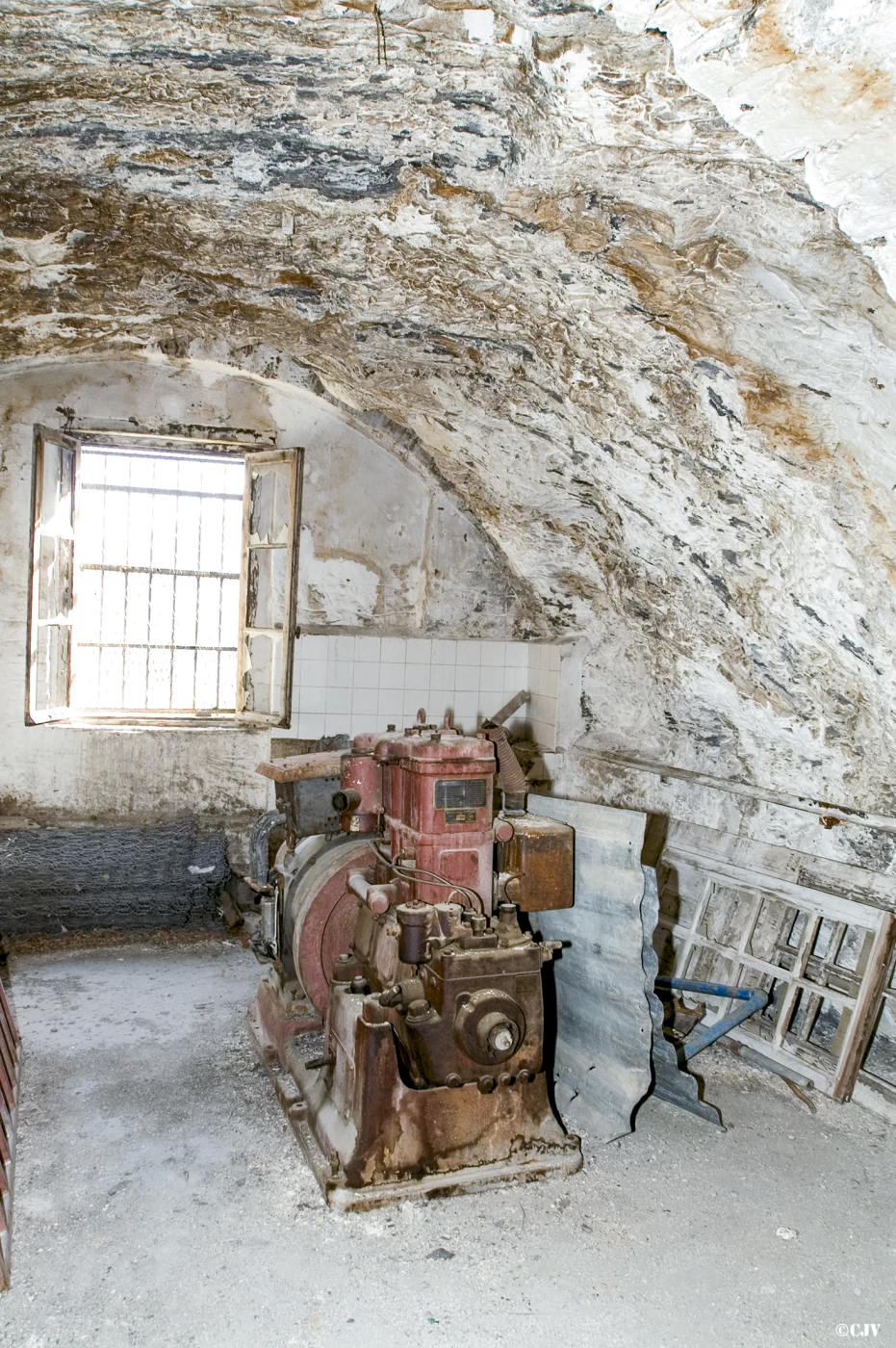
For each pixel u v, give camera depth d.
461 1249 2.68
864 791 3.87
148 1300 2.45
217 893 5.26
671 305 2.76
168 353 4.66
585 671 5.31
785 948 3.92
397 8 2.04
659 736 5.02
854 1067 3.59
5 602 4.84
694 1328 2.41
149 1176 2.98
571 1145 3.09
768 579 3.44
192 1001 4.32
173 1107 3.40
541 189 2.60
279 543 5.07
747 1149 3.27
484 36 2.09
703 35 1.74
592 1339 2.36
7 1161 2.80
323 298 3.67
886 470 2.63
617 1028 3.30
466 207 2.80
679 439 3.23
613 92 2.12
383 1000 2.90
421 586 5.48
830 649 3.41
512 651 5.65
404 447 5.06
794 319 2.52
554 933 3.59
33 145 2.72
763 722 4.14
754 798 4.30
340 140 2.63
